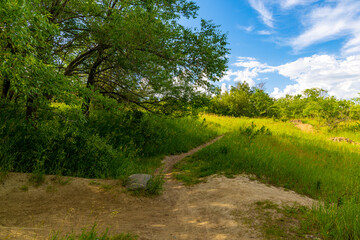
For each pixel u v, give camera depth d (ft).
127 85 33.76
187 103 35.91
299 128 69.62
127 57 28.04
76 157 22.18
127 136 34.04
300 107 111.86
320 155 36.76
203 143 46.47
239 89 124.67
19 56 14.98
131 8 26.48
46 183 18.03
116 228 12.66
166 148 38.63
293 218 14.23
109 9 27.12
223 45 29.91
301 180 24.11
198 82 33.32
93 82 34.65
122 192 19.26
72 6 27.71
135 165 27.66
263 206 16.12
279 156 30.30
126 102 36.27
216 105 117.80
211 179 24.22
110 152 23.94
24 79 16.21
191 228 13.73
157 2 28.60
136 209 16.80
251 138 37.35
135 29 24.61
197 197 19.81
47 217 13.26
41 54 21.81
